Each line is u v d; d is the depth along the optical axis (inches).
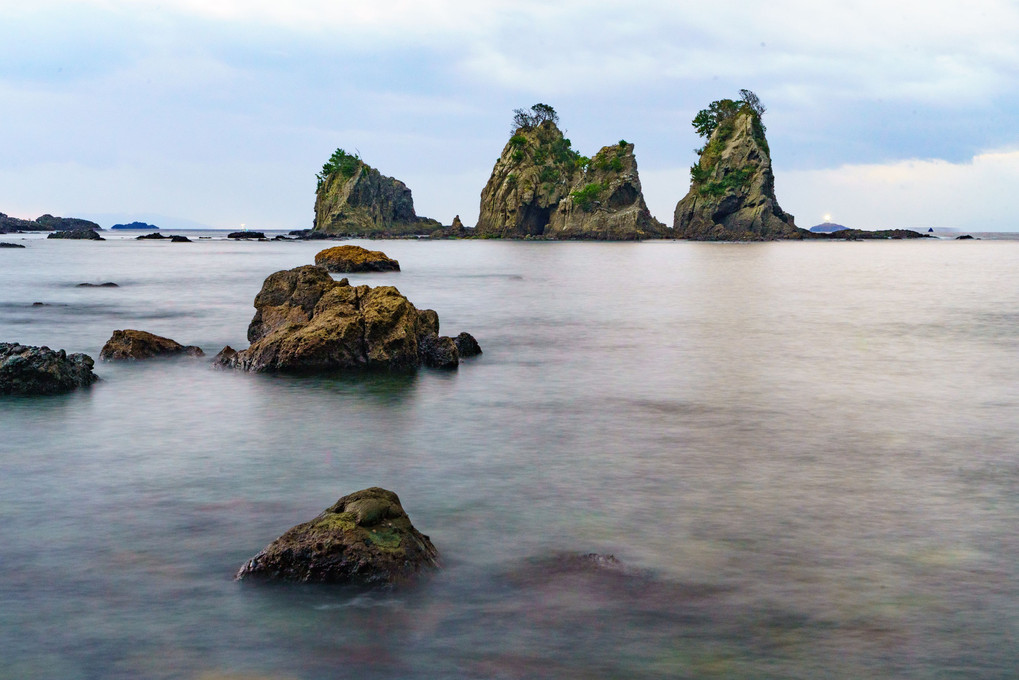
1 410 713.6
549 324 1439.5
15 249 5442.9
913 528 435.5
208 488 499.5
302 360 919.7
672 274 3262.8
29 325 1336.1
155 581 367.2
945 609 343.6
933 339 1244.5
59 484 506.6
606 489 500.4
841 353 1091.3
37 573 375.2
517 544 411.8
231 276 2765.7
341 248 3238.2
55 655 307.9
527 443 612.7
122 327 1314.0
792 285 2600.9
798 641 317.7
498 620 333.1
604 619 334.3
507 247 7785.4
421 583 364.8
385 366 942.4
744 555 398.6
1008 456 579.2
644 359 1035.9
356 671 297.3
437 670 297.7
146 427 656.4
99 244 6865.2
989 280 2888.8
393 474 531.5
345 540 369.4
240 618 334.3
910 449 597.6
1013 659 305.4
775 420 693.3
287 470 539.2
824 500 481.4
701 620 333.7
